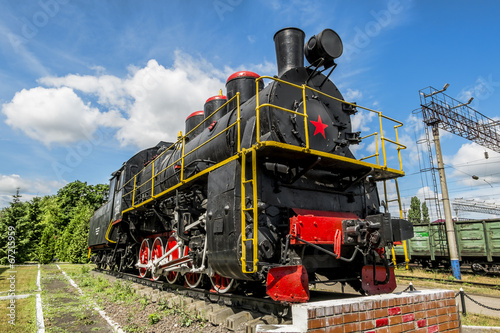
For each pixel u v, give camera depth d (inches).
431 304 183.6
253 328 184.1
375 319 159.3
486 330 226.7
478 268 605.0
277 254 206.7
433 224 653.3
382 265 232.5
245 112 256.4
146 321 240.2
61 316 273.4
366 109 261.7
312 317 139.1
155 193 412.2
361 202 265.0
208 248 225.6
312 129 238.4
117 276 506.0
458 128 662.5
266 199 210.1
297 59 274.4
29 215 1088.2
